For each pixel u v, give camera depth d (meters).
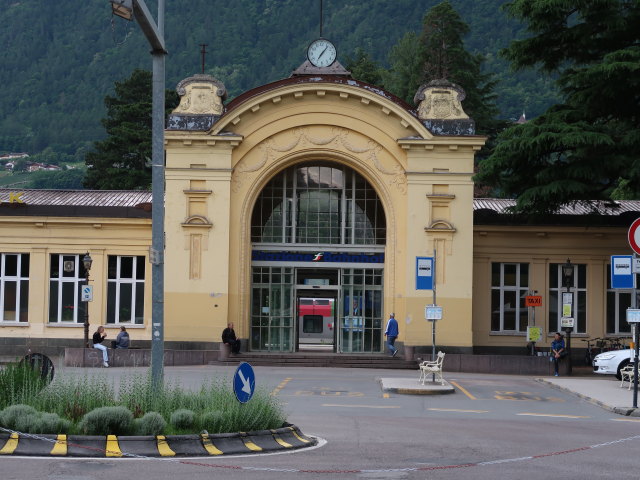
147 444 15.74
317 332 60.34
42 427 15.84
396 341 42.94
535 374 39.16
